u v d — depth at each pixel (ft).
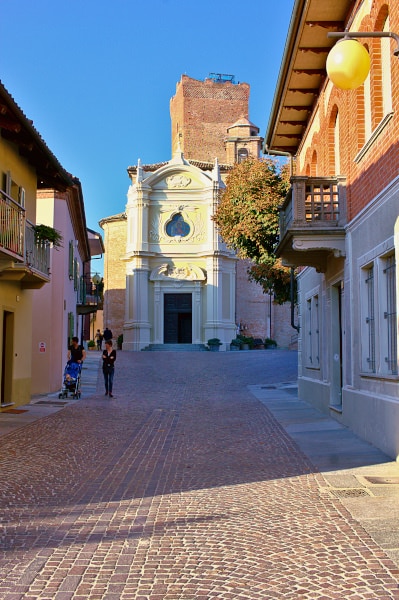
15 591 15.84
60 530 20.94
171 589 15.98
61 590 15.93
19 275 50.67
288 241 44.83
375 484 26.61
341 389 46.96
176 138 209.77
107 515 22.71
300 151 63.10
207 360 122.21
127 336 162.30
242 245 74.18
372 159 35.83
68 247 81.10
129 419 49.57
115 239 179.83
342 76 21.16
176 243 163.32
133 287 161.68
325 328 51.11
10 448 35.86
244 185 71.15
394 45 30.60
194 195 163.94
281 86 51.67
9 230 46.91
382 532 20.04
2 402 54.95
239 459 32.96
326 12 41.22
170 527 21.22
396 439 31.24
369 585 15.84
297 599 15.20
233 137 188.44
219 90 207.82
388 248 32.48
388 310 34.32
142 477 28.96
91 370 106.32
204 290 162.50
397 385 31.45
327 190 44.98
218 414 52.70
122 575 16.93
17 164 54.44
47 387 74.18
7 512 23.04
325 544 19.02
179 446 37.06
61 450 35.58
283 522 21.50
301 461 31.99
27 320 60.39
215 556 18.30
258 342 169.78
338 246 42.57
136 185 163.32
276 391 73.41
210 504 24.13
